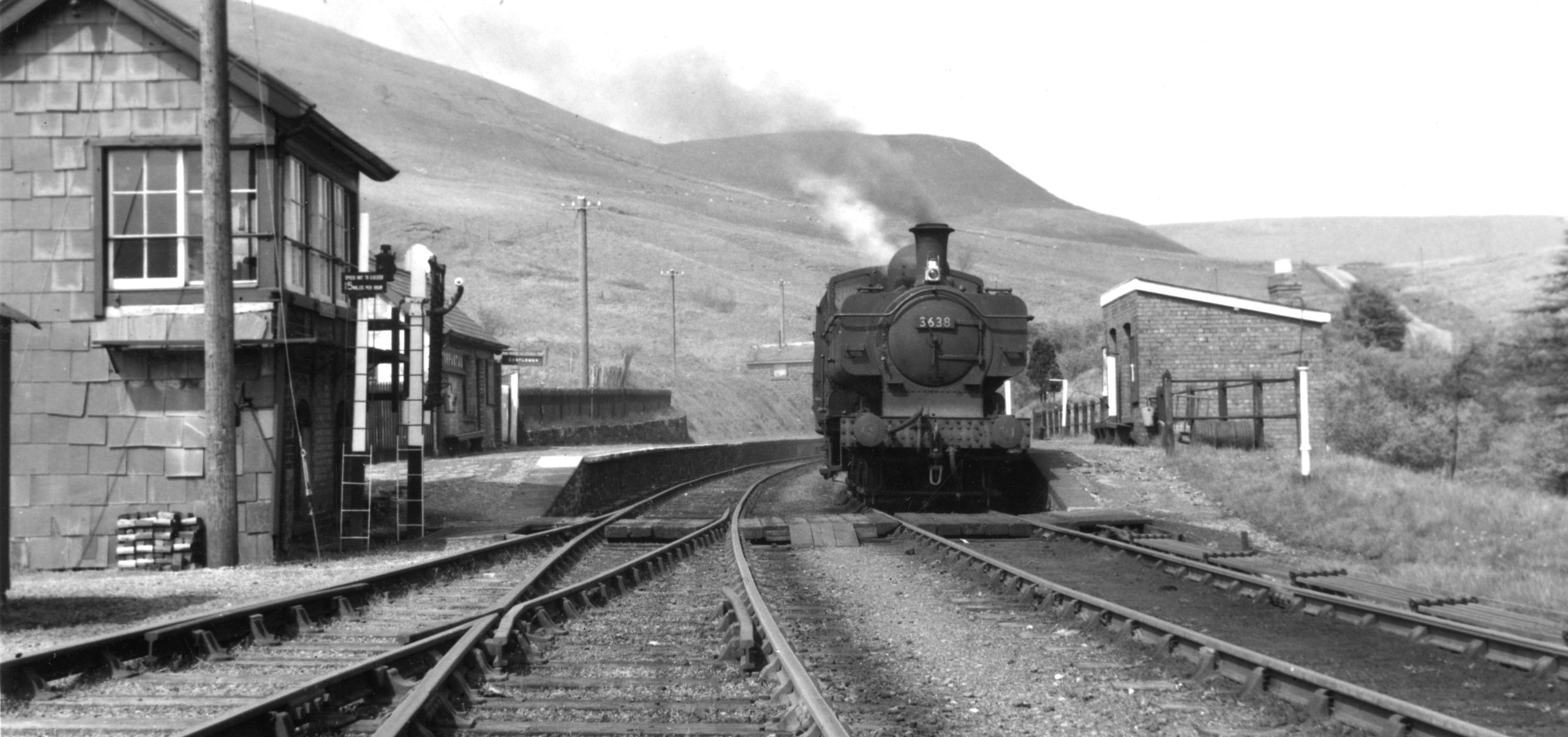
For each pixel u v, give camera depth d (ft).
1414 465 126.11
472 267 373.81
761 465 162.50
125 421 55.31
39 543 54.70
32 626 34.60
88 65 55.83
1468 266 409.69
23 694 24.52
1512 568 53.01
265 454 54.95
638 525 62.95
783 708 23.72
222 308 51.93
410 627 34.22
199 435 55.26
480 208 458.50
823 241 544.62
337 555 56.54
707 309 371.76
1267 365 97.25
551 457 91.66
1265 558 51.65
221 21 51.49
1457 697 26.25
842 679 26.99
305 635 32.81
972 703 24.93
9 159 55.77
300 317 58.49
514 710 23.56
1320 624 35.58
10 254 55.62
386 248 61.36
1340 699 23.06
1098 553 53.57
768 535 60.49
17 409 55.16
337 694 23.52
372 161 67.72
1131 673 27.71
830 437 78.54
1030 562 51.49
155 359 55.42
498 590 42.68
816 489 104.32
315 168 61.67
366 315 67.10
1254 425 88.99
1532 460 123.03
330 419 63.46
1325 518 64.08
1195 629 34.68
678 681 26.37
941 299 70.38
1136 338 98.53
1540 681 27.68
